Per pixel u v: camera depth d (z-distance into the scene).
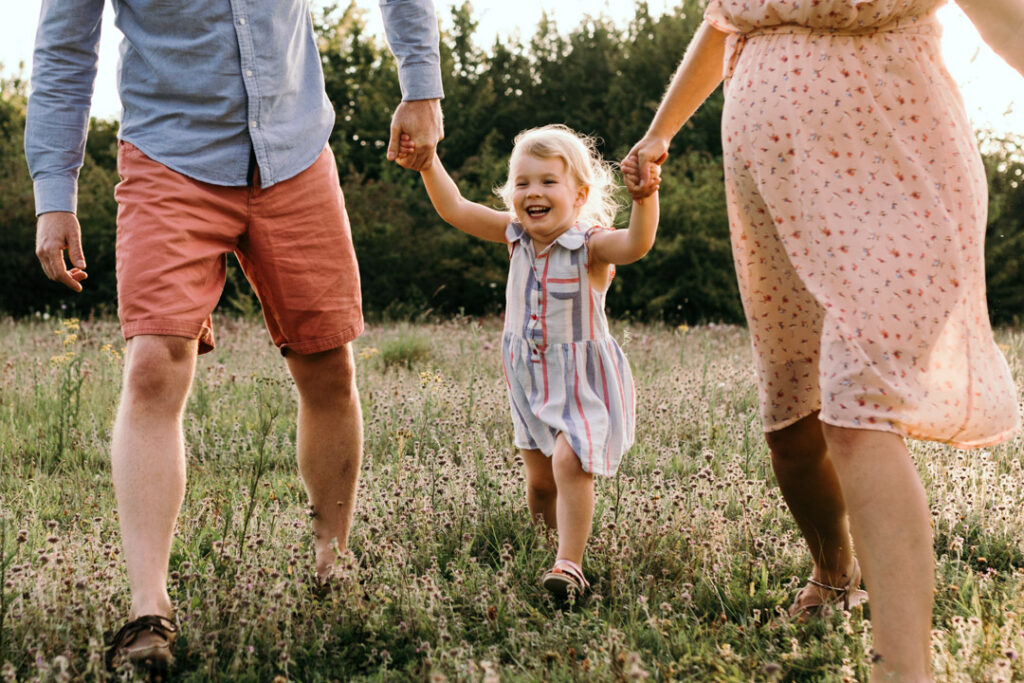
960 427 2.20
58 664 2.27
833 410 2.13
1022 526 3.32
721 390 6.45
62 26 2.75
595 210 3.54
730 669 2.32
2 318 15.71
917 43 2.29
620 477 3.73
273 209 2.76
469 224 3.53
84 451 4.93
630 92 21.94
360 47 23.66
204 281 2.66
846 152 2.26
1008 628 2.36
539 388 3.29
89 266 17.83
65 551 3.01
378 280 18.14
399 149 3.01
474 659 2.47
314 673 2.42
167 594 2.60
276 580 2.59
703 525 3.25
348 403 3.00
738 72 2.46
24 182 18.05
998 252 17.36
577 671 2.30
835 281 2.21
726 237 17.28
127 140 2.68
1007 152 17.92
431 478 3.78
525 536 3.36
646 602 2.68
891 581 2.04
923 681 2.02
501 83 23.36
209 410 5.93
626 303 17.39
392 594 2.80
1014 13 2.18
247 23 2.68
